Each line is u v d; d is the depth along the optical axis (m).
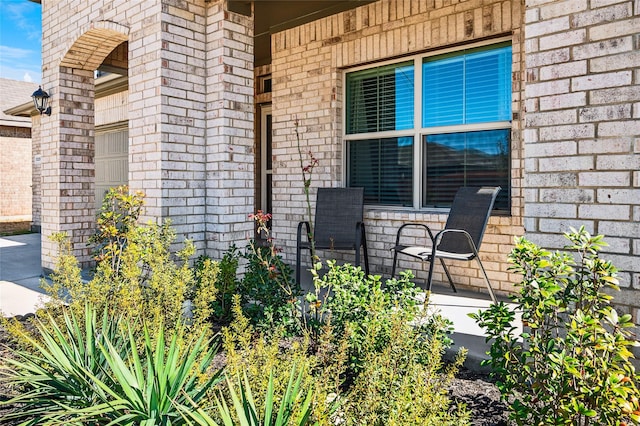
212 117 4.92
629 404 1.77
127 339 2.57
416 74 5.48
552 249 2.64
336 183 6.06
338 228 5.63
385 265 5.65
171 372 2.00
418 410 1.79
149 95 4.78
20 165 18.30
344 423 1.89
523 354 2.10
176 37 4.76
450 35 5.04
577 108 2.54
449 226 4.73
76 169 6.35
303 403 1.69
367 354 2.36
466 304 4.44
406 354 2.41
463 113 5.18
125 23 5.08
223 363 2.99
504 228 4.74
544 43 2.66
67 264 3.39
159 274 3.32
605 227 2.46
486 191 4.49
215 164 4.88
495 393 2.64
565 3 2.57
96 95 11.94
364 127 5.98
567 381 1.90
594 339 1.90
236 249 4.50
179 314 2.86
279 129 6.64
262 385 1.88
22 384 2.63
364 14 5.71
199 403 1.97
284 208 6.60
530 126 2.72
